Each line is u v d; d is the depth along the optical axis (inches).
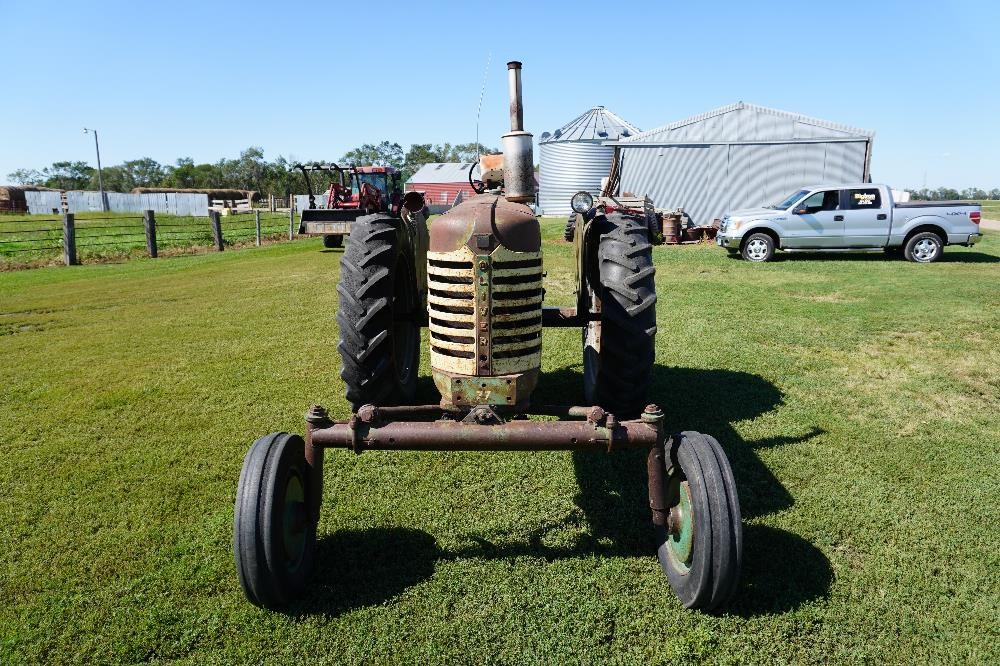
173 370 239.5
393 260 150.4
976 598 112.7
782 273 464.8
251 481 105.7
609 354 149.4
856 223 542.0
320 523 136.4
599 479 153.5
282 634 105.8
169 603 113.1
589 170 1414.9
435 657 100.7
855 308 327.9
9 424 190.2
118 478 156.6
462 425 111.8
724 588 102.7
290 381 224.8
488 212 120.6
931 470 156.6
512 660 100.0
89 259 639.8
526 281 122.0
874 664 99.2
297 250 705.0
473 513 139.9
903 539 129.0
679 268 497.4
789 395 205.6
